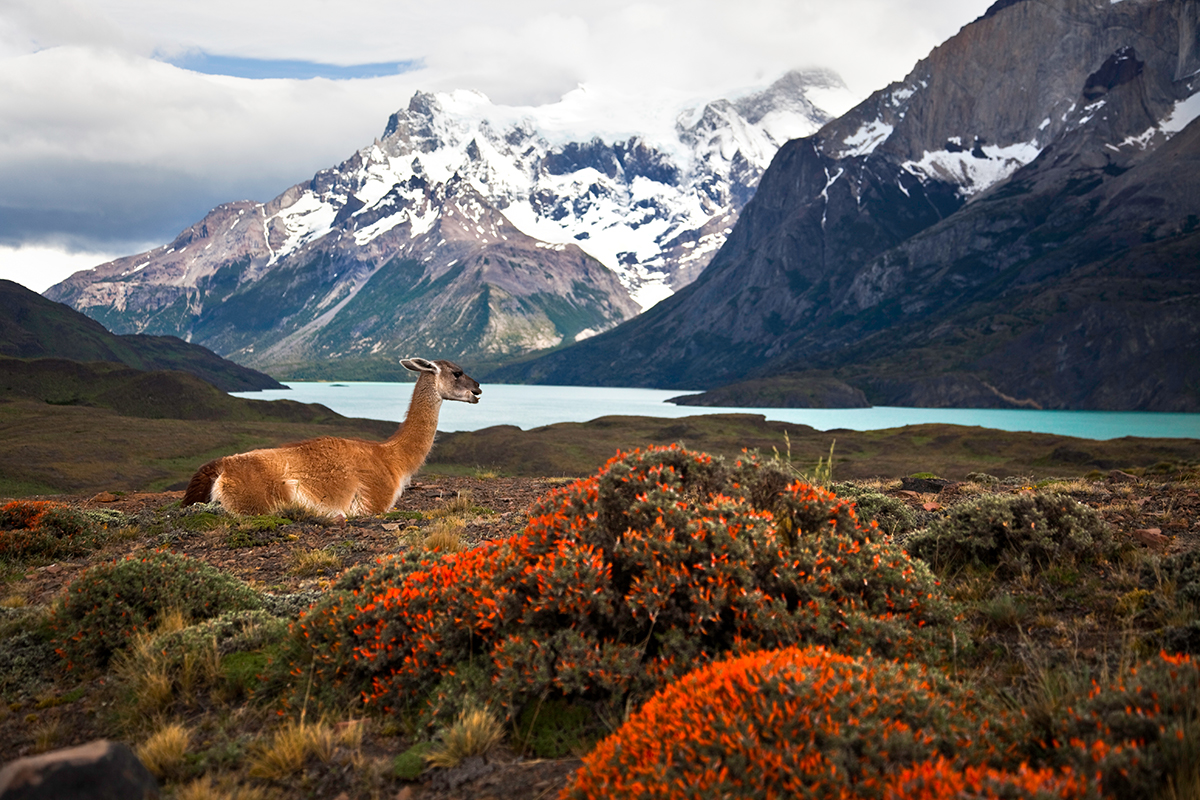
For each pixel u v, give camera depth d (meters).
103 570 7.64
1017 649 5.66
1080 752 3.51
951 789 3.12
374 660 5.55
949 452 87.62
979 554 8.14
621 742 3.76
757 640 5.06
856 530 6.45
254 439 100.69
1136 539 8.31
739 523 5.69
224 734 5.24
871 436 102.56
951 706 4.06
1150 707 3.81
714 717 3.69
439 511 13.75
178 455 86.50
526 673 4.89
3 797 3.46
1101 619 6.09
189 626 7.08
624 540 5.64
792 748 3.41
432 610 5.69
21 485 65.88
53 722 5.83
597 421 117.50
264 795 4.41
